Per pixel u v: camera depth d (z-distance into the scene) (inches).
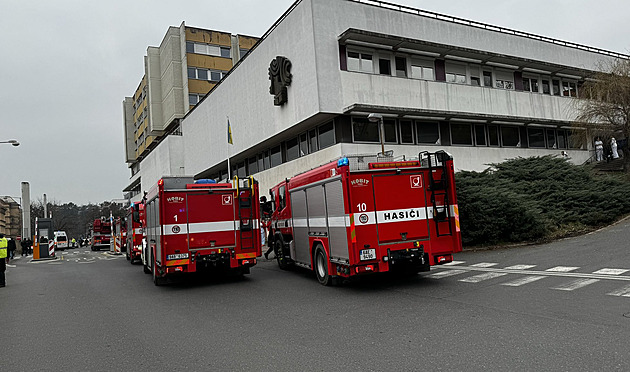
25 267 964.0
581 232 606.2
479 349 195.3
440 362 182.4
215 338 245.9
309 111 784.3
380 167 374.6
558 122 1027.3
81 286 521.7
